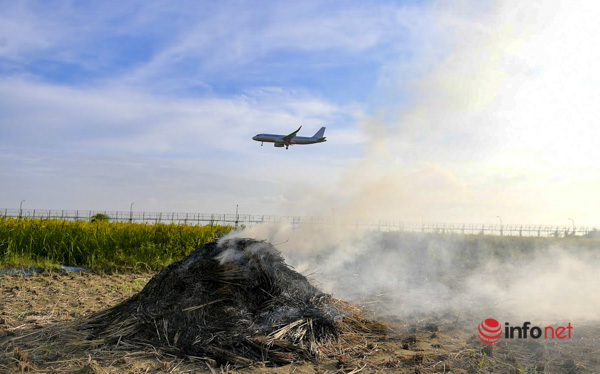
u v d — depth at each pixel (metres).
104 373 4.25
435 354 5.04
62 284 9.17
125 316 5.69
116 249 12.61
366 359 4.88
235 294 5.75
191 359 4.66
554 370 4.57
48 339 5.31
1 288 8.57
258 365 4.59
